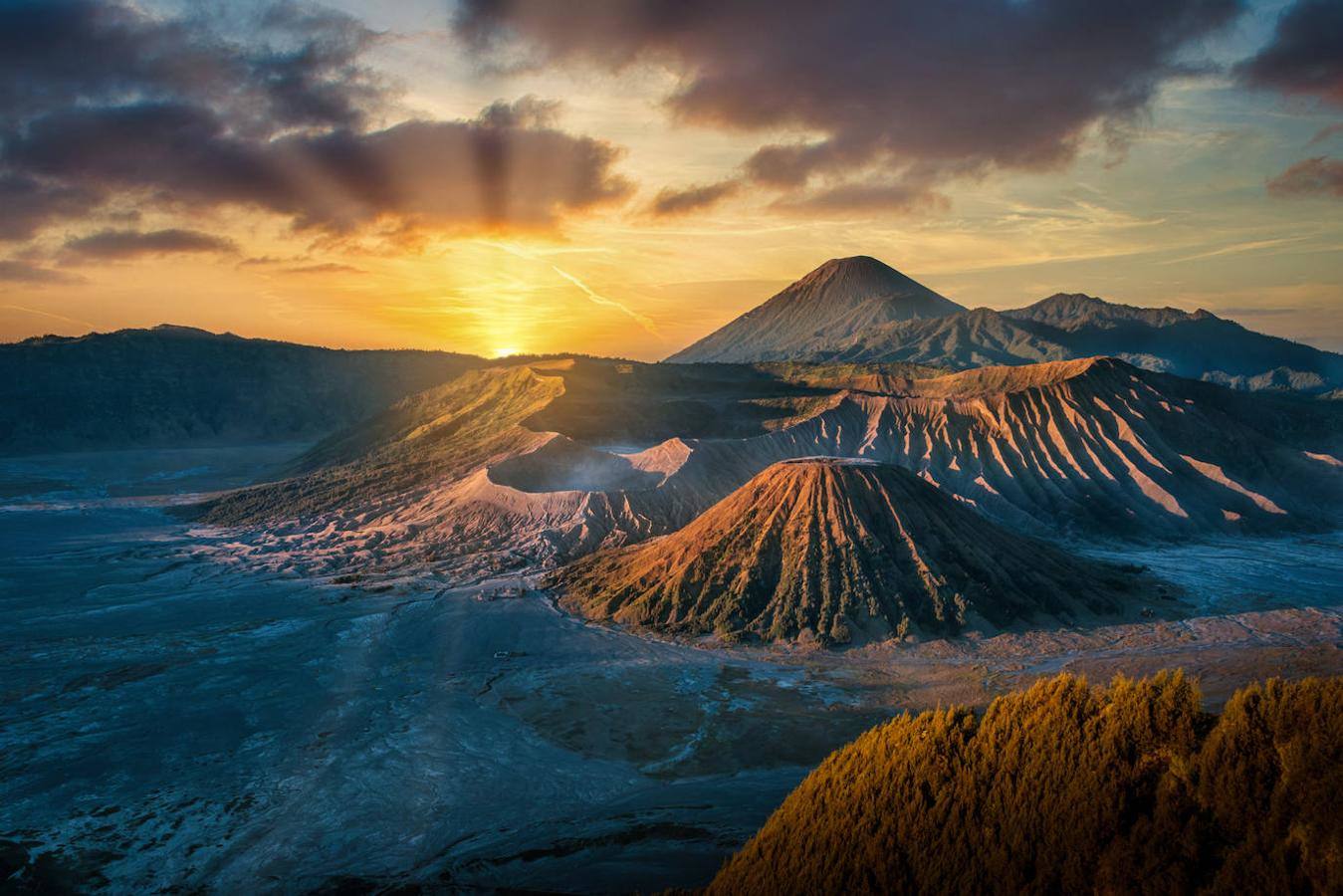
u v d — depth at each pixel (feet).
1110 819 40.45
